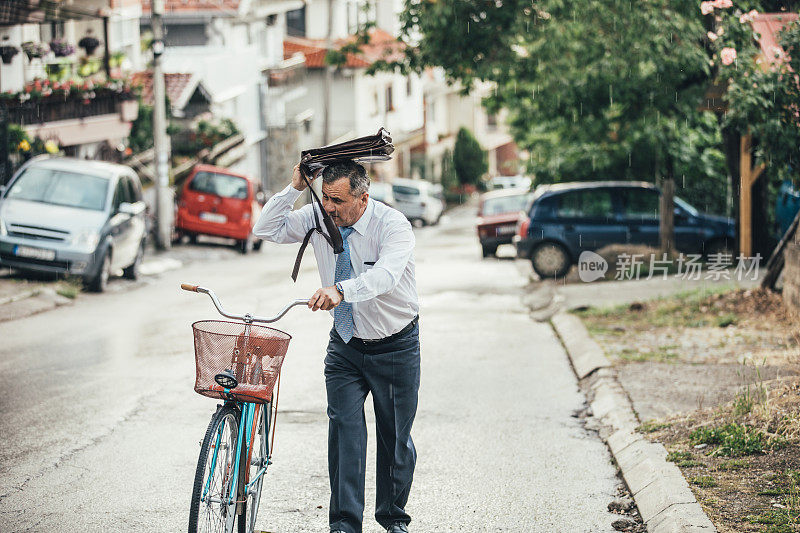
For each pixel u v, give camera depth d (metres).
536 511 6.01
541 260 20.14
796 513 5.43
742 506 5.60
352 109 50.09
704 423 7.31
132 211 17.52
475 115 70.81
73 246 16.08
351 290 4.61
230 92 37.81
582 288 17.52
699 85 16.77
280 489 6.37
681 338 11.38
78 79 23.20
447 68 17.61
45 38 24.22
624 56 16.22
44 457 6.97
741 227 18.73
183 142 32.31
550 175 24.44
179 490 6.29
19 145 19.27
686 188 25.22
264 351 4.64
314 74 49.97
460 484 6.54
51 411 8.30
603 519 5.88
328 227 4.78
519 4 16.77
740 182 18.61
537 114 23.91
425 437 7.72
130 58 31.09
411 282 4.98
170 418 8.12
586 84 16.84
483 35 17.16
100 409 8.38
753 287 14.14
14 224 16.06
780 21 13.48
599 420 8.30
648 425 7.50
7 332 12.39
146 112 29.11
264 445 5.33
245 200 25.92
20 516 5.76
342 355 5.03
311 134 49.16
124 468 6.74
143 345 11.49
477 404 8.87
